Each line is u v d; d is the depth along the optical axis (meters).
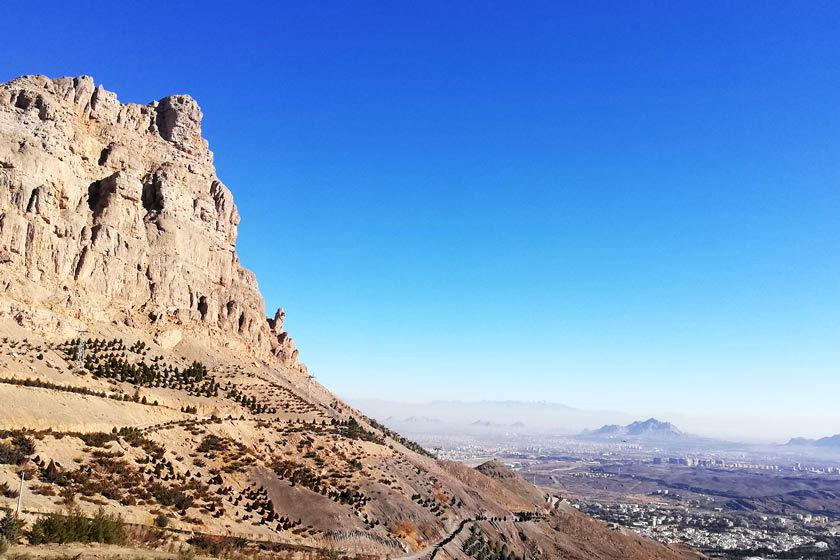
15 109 144.38
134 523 75.44
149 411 116.38
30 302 126.50
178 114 193.62
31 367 110.56
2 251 126.50
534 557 164.62
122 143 175.62
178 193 180.25
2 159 133.38
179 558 62.72
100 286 146.88
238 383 160.12
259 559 78.31
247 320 189.25
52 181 142.62
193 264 178.88
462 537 139.50
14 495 68.75
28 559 51.03
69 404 101.69
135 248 159.38
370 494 128.88
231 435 122.88
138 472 91.12
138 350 142.62
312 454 134.12
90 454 89.25
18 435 83.50
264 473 112.75
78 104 168.25
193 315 171.75
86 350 129.62
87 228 148.12
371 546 107.94
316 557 88.88
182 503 88.38
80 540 61.91
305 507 108.94
